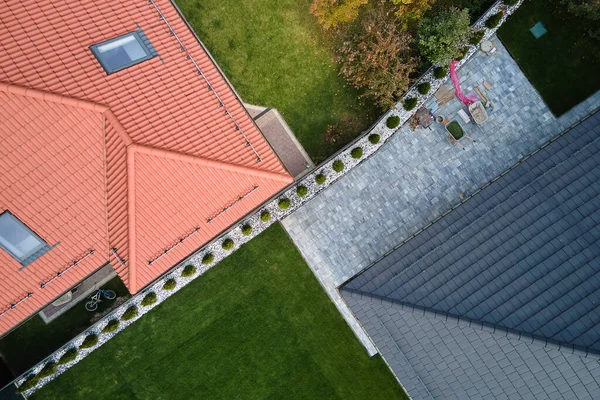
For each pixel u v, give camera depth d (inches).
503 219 1080.2
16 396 1254.9
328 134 1280.8
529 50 1275.8
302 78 1272.1
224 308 1307.8
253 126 1048.2
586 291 962.1
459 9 1263.5
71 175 960.9
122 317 1270.9
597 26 1253.7
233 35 1256.8
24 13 921.5
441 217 1163.3
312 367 1320.1
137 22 991.6
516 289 1001.5
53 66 914.7
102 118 937.5
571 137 1136.8
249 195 1046.4
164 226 1015.6
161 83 983.6
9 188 931.3
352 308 1108.5
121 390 1304.1
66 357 1253.7
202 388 1316.4
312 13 1245.1
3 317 1013.2
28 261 992.2
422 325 1035.9
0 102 878.4
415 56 1258.0
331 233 1298.0
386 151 1289.4
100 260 1043.9
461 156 1285.7
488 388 1012.5
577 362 925.2
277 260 1302.9
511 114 1282.0
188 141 976.9
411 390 1087.6
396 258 1140.5
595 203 1029.8
